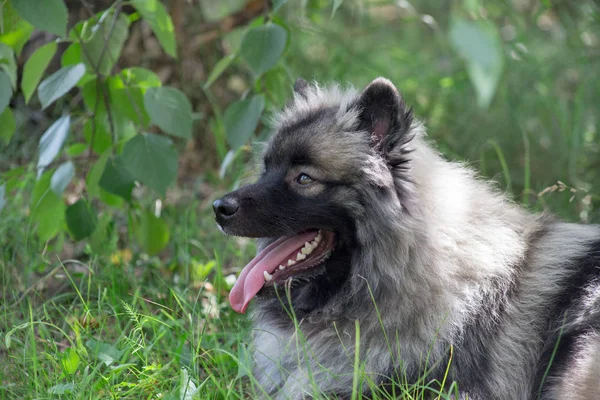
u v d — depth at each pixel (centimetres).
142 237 837
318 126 622
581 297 600
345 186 605
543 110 1156
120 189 766
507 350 600
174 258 859
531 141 1114
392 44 1489
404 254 591
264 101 786
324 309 625
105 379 582
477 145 1112
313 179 612
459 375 581
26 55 1058
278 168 631
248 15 1098
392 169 604
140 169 707
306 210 611
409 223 593
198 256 902
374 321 604
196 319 719
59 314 765
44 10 645
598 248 626
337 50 1303
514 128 1130
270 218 612
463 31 382
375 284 602
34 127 1123
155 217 832
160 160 712
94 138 811
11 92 696
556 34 1342
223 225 621
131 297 767
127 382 593
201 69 1138
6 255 822
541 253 630
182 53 1109
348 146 607
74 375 595
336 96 670
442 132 1130
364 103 611
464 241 605
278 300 647
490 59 379
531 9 1391
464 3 400
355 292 612
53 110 1130
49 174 776
